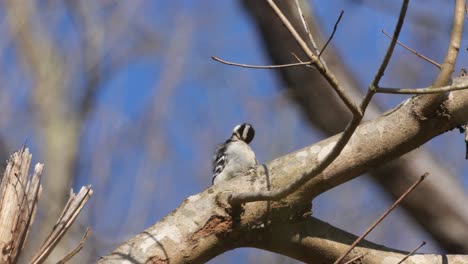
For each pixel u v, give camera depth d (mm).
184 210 8438
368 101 6777
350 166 8461
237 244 8531
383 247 8797
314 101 11898
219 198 8422
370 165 8508
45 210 18297
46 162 21391
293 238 8617
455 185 11758
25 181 7707
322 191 8539
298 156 8641
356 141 8484
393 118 8484
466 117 8234
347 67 12422
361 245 8750
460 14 7789
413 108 8383
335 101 11820
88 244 15906
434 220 11586
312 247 8656
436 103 8211
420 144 8500
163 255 8148
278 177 8531
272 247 8648
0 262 7312
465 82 8305
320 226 8758
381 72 6676
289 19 11906
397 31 6484
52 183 20562
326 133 11992
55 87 22938
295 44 11883
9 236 7438
